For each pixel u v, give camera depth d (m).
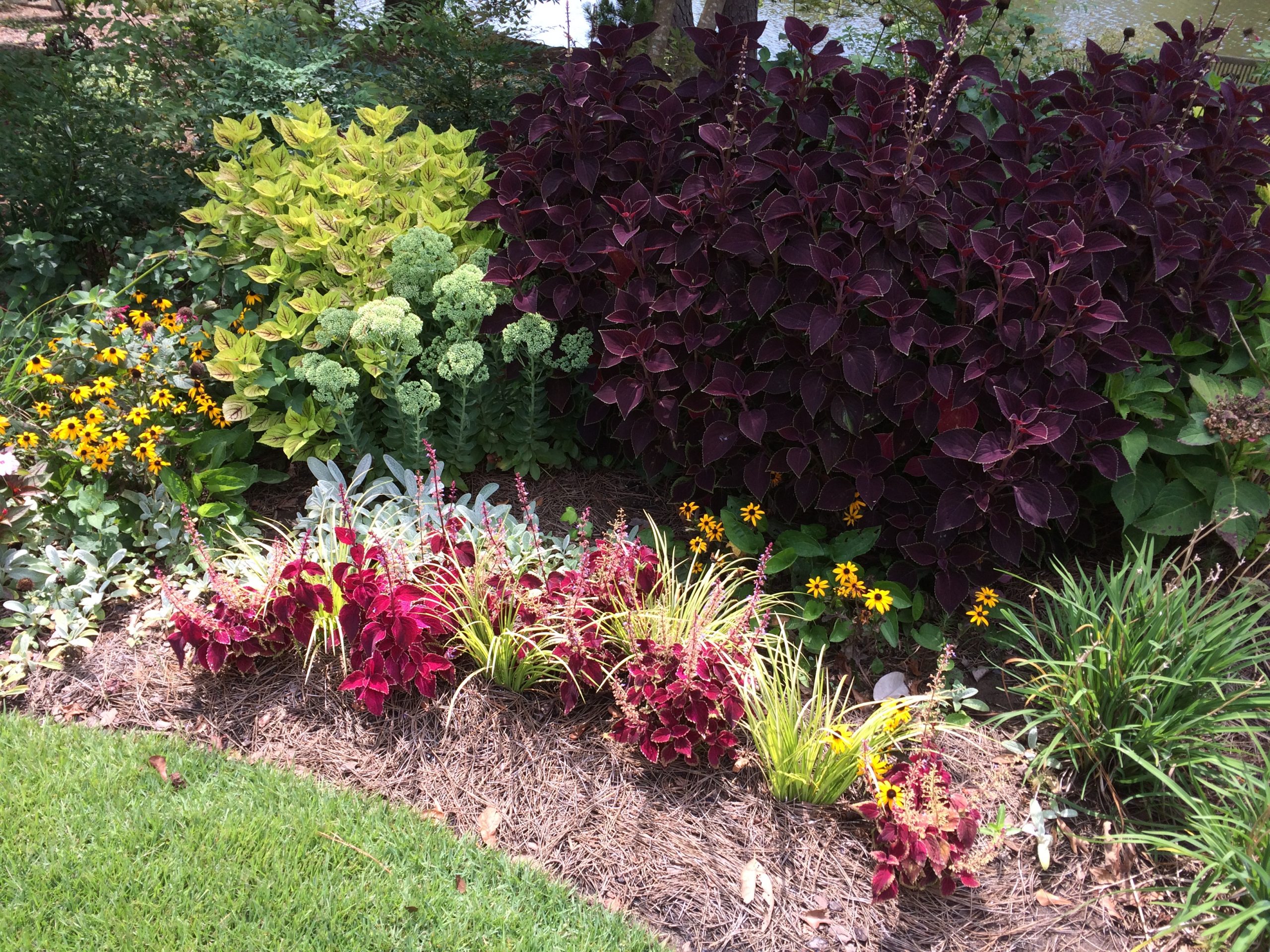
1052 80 3.60
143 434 3.53
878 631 3.34
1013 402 3.09
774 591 3.53
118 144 5.18
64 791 2.62
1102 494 3.62
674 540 3.76
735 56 3.83
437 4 7.00
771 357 3.36
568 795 2.79
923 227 3.29
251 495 3.94
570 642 2.93
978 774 2.92
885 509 3.50
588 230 3.84
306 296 3.87
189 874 2.40
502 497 3.98
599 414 3.91
